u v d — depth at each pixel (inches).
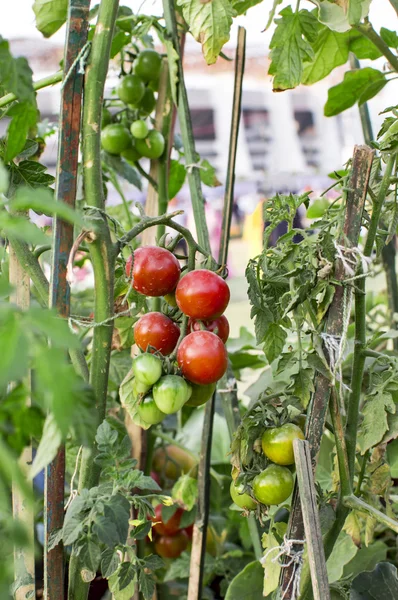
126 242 31.5
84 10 29.1
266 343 36.8
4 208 32.1
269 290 35.8
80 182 52.0
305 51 42.8
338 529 34.6
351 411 35.3
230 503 63.6
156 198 56.1
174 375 31.6
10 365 14.9
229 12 38.1
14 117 27.6
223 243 45.0
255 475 34.4
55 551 30.1
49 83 37.4
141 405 32.8
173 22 47.6
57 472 29.6
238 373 68.0
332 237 32.4
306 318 33.7
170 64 47.4
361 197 31.3
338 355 31.4
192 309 32.2
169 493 55.8
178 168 65.5
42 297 34.2
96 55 30.2
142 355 31.5
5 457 15.1
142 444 52.2
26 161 33.4
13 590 32.9
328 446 55.4
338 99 55.3
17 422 18.8
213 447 63.3
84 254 62.6
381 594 38.4
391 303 61.7
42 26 51.2
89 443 19.2
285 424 33.4
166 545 56.7
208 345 31.5
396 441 46.3
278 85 43.0
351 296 31.9
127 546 32.3
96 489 30.1
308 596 37.5
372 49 53.5
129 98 54.7
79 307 66.6
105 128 54.8
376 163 37.9
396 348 60.0
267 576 37.3
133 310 38.6
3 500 15.5
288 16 41.6
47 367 15.7
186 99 47.6
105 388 32.0
